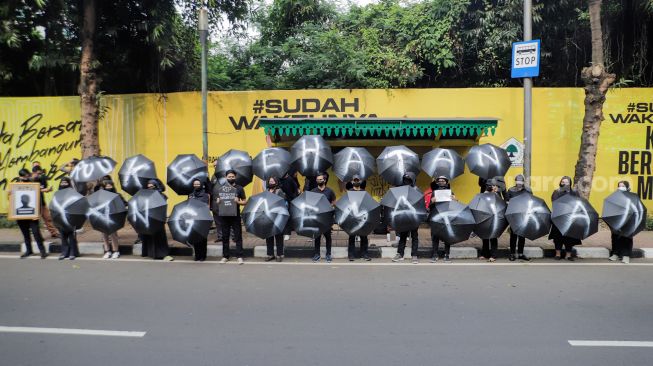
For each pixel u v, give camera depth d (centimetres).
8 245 1082
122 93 1602
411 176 1034
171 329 584
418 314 639
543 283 798
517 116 1373
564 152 1377
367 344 539
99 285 780
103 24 1438
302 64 1589
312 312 648
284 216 932
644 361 495
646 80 1486
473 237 1146
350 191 956
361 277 841
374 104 1398
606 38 1472
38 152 1456
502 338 556
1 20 1246
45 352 518
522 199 932
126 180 1034
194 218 912
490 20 1481
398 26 1564
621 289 760
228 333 571
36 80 1612
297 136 1293
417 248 966
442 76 1612
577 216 901
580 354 512
